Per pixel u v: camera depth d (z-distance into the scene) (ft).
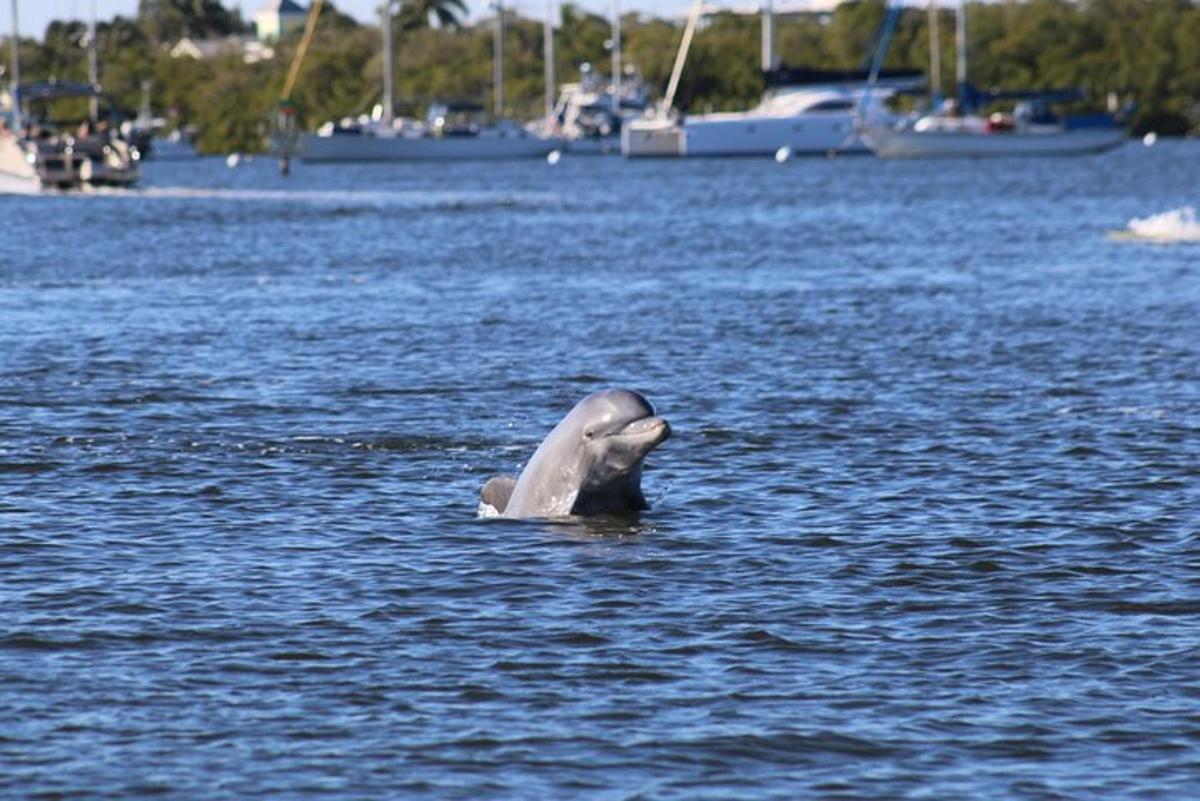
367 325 414.41
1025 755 142.92
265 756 142.61
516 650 166.71
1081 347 369.71
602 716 150.82
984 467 247.09
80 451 258.57
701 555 199.11
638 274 553.23
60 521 215.92
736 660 164.14
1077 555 199.11
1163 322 407.85
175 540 206.69
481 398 309.01
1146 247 627.05
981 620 175.83
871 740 145.79
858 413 290.76
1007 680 159.02
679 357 359.87
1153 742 145.38
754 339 387.34
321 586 187.01
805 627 173.58
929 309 442.09
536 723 149.28
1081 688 156.97
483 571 192.34
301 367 343.67
